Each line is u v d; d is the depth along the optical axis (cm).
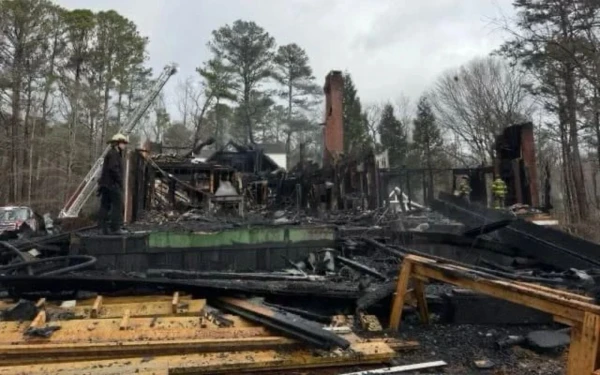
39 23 2944
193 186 1500
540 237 714
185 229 769
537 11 1927
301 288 540
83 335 386
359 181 1270
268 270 715
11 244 800
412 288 504
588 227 1989
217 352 376
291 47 4666
